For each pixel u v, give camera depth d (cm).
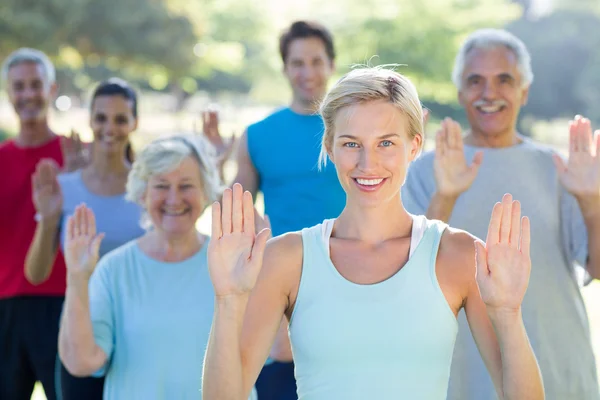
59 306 564
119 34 3225
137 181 409
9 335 566
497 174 444
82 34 3144
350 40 2617
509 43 455
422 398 266
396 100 272
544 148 454
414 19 2622
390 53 2639
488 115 453
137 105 550
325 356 267
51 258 540
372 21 2602
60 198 527
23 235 572
